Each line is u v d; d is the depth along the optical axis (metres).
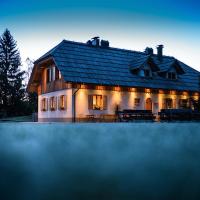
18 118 34.78
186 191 1.14
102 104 24.20
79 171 1.49
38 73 28.44
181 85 29.09
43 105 28.27
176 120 24.14
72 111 22.81
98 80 23.58
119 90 25.14
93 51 27.12
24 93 44.25
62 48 25.22
